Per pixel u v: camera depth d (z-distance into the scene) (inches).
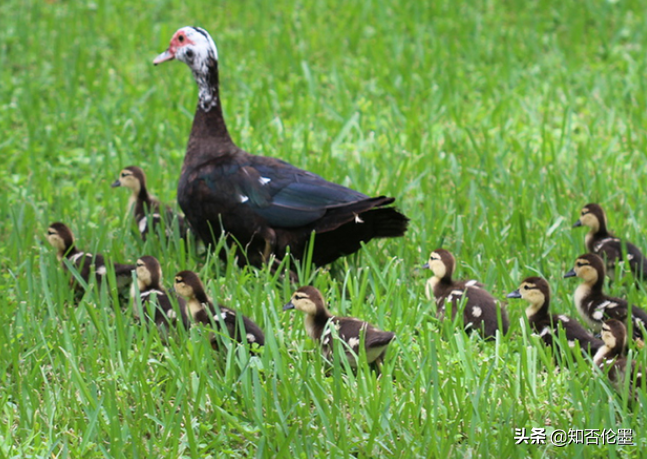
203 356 399.9
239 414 370.9
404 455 343.9
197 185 507.5
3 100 740.0
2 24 892.0
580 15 915.4
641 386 370.0
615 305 441.4
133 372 389.1
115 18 911.7
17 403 384.2
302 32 882.8
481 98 755.4
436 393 362.6
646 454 347.9
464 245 517.7
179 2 960.9
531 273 488.7
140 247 524.4
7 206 564.1
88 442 355.9
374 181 614.2
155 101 729.6
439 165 617.6
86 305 422.6
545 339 426.3
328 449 352.5
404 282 469.7
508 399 376.5
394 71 792.3
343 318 415.5
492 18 920.9
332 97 760.3
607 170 633.0
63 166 640.4
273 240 490.0
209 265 487.5
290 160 625.0
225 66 820.0
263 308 433.4
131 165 590.9
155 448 356.5
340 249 490.0
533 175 607.2
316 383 376.5
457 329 423.2
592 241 516.7
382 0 940.0
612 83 764.6
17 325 429.7
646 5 933.2
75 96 741.9
